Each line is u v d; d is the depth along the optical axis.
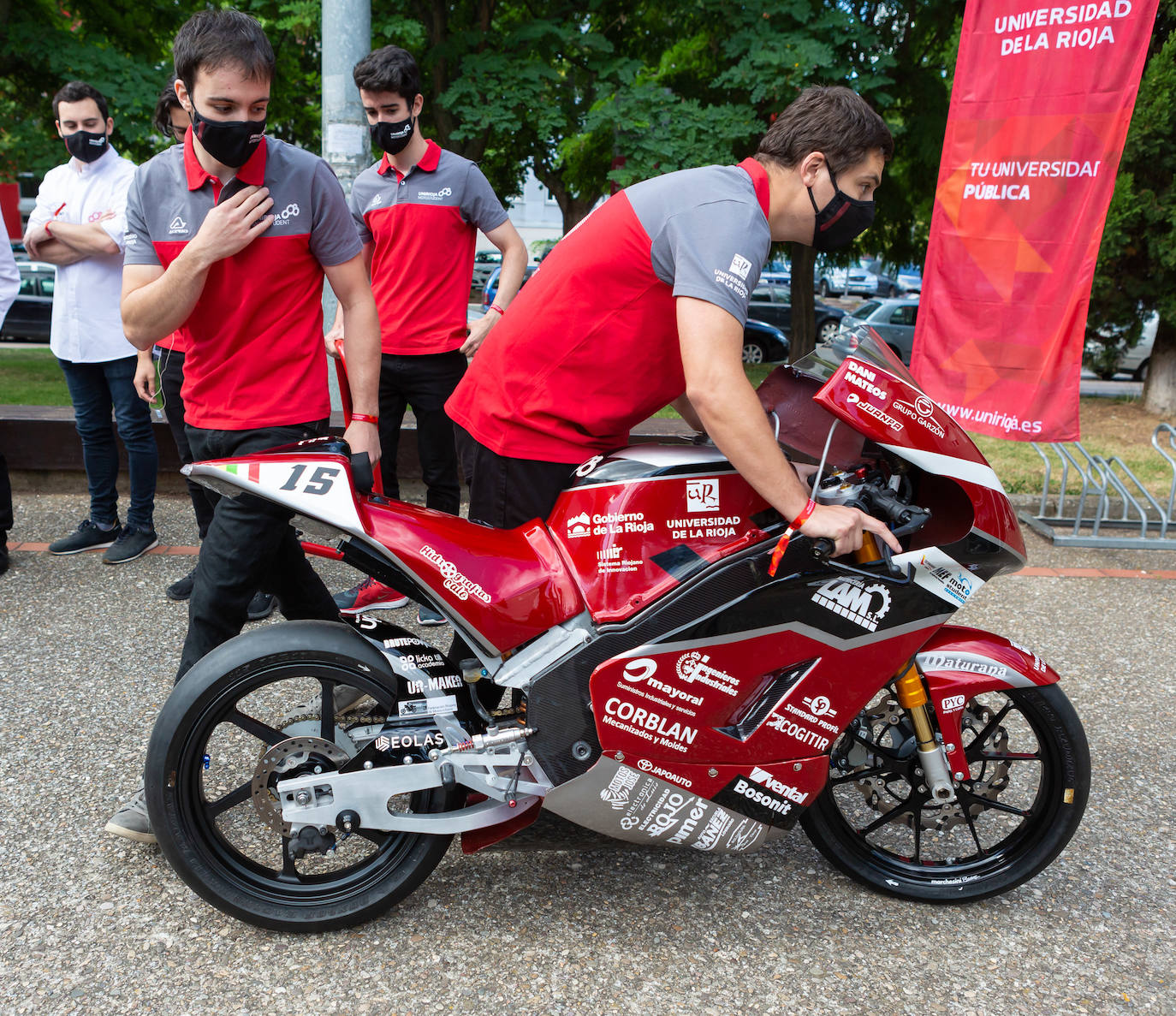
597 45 10.42
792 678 2.11
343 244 2.38
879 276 35.22
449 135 10.41
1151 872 2.54
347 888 2.18
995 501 2.10
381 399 4.03
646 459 2.11
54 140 10.67
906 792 2.99
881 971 2.14
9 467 5.43
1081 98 5.04
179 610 3.95
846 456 2.19
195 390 2.40
